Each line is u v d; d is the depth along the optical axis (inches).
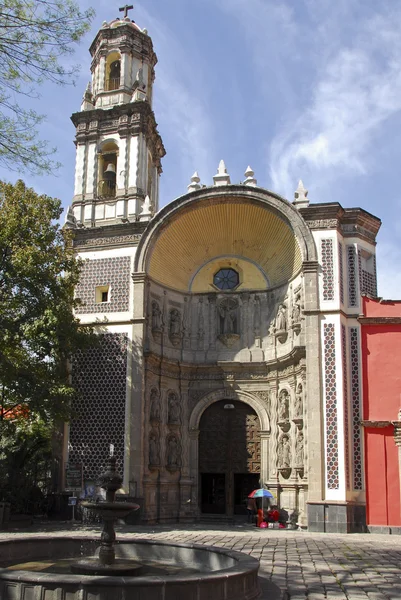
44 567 534.9
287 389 1181.7
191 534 917.2
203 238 1293.1
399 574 572.1
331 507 1004.6
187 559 550.9
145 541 580.1
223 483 1258.0
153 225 1213.1
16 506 1065.5
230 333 1262.3
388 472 1023.6
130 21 1507.1
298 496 1096.2
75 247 1259.8
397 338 1077.1
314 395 1053.8
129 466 1109.1
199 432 1246.3
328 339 1076.5
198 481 1221.7
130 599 374.0
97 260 1243.8
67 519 1122.0
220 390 1248.8
